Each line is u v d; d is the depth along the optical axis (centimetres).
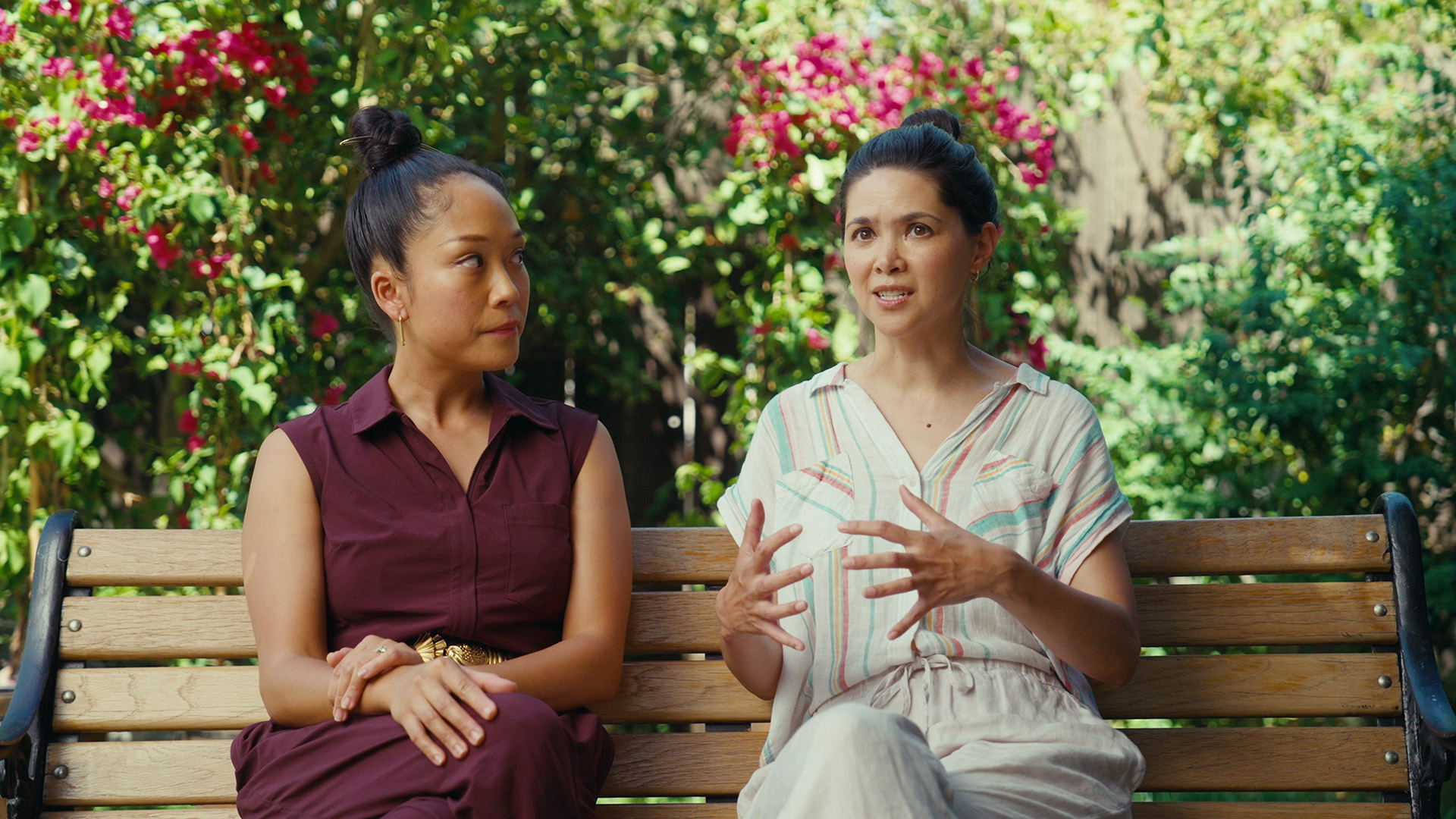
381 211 174
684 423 387
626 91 370
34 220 294
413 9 315
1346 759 185
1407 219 320
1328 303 332
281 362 313
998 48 373
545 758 147
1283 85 362
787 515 176
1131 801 162
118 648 190
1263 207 343
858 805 130
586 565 176
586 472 181
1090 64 368
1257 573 191
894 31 366
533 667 164
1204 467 349
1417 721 178
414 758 149
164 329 309
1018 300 348
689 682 193
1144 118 382
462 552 169
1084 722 159
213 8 303
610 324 381
